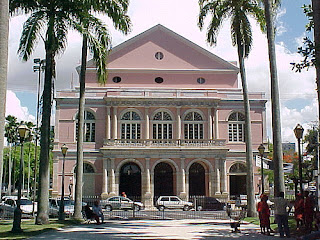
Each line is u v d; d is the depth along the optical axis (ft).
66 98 160.25
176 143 156.56
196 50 175.63
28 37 75.72
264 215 61.98
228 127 164.25
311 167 157.17
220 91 168.96
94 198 145.18
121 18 90.79
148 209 144.77
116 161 153.48
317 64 47.78
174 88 171.53
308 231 58.54
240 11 100.01
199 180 159.53
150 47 174.40
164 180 158.71
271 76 79.66
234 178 163.32
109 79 170.30
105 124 159.94
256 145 163.84
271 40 80.79
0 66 50.03
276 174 76.23
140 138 159.33
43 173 76.18
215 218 98.48
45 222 75.05
